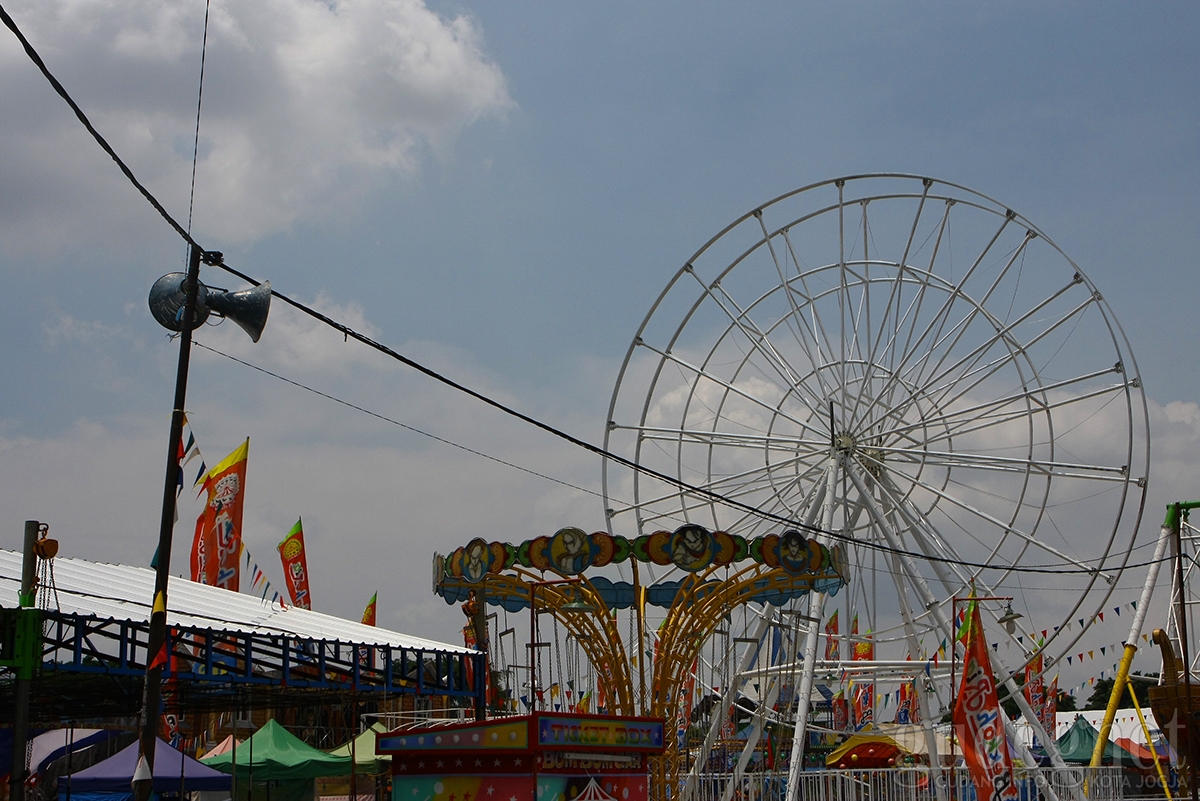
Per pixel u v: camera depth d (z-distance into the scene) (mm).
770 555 25734
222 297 16703
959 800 27875
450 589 29453
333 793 52188
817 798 29484
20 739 18672
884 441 37125
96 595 24172
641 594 26109
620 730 18562
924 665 34281
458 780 18031
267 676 26172
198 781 27016
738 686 32781
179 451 16406
